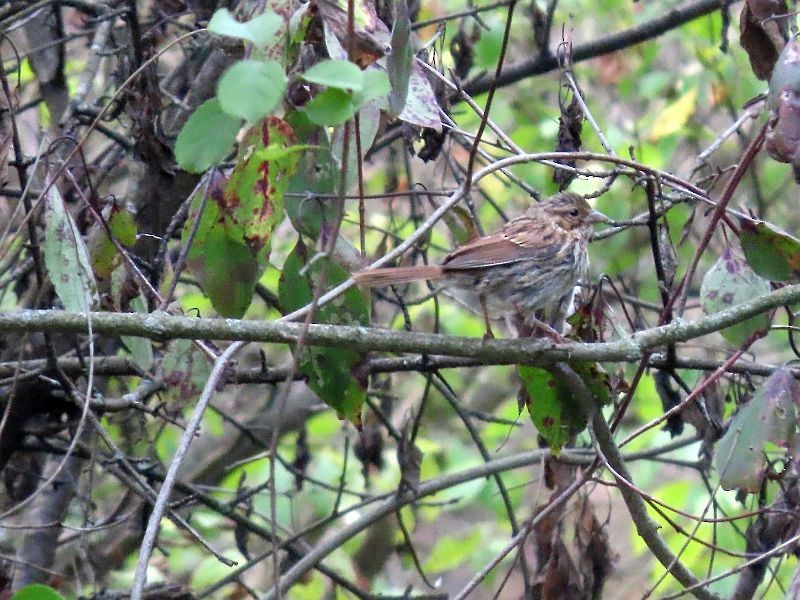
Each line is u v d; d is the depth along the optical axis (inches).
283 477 634.2
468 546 631.2
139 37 425.1
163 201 450.6
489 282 366.9
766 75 352.5
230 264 315.0
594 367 333.4
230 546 659.4
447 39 629.6
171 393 357.4
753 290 351.9
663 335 317.1
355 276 314.5
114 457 413.1
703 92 631.2
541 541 394.0
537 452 470.6
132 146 463.2
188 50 491.2
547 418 345.4
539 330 417.4
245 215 297.6
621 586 676.1
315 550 458.3
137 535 578.2
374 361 402.0
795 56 302.8
